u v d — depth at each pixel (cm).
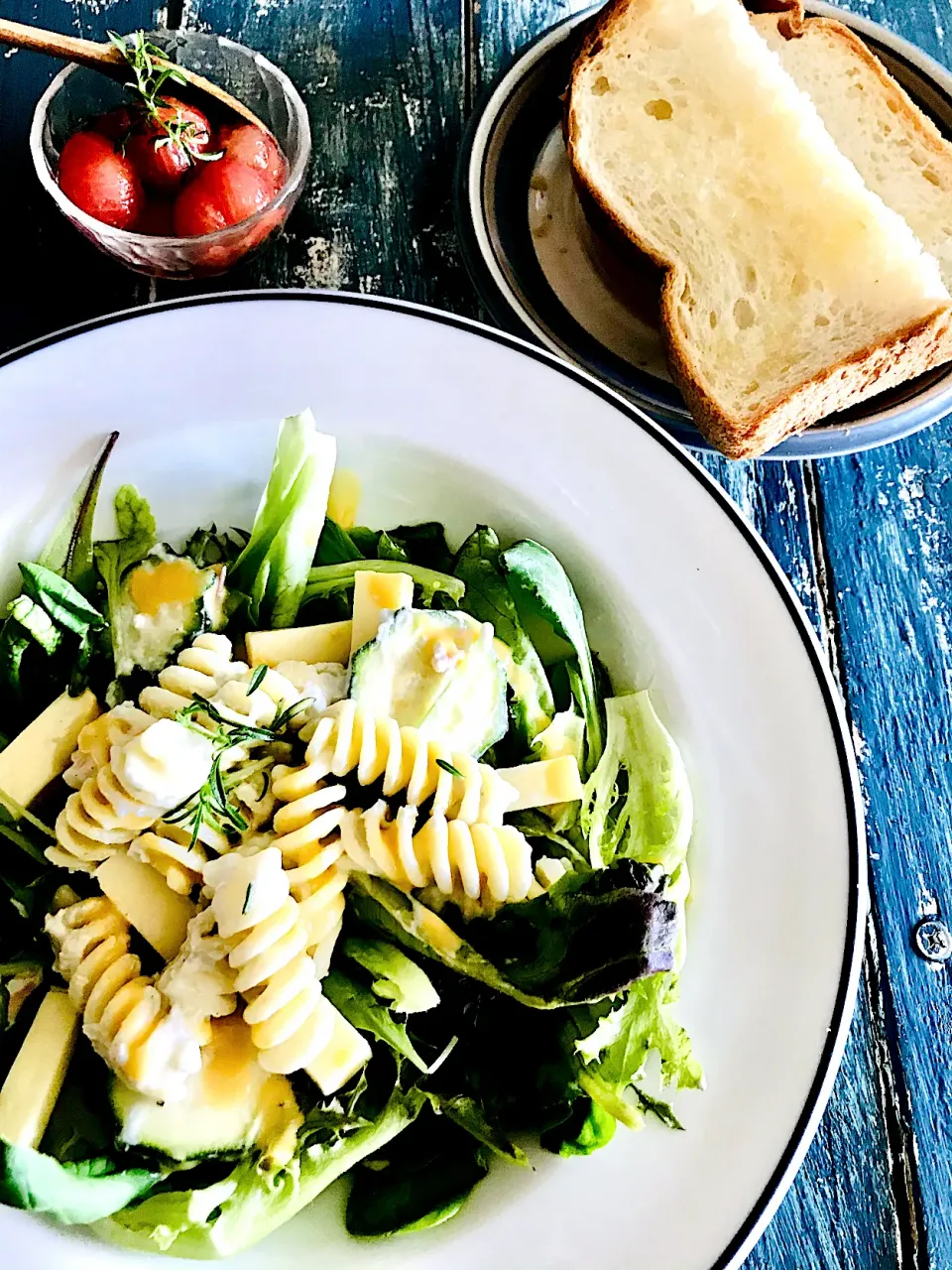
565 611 26
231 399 27
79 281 32
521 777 25
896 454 33
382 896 24
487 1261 22
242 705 24
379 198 33
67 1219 21
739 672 26
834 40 34
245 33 34
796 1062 23
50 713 25
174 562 26
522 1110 24
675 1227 22
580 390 27
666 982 24
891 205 33
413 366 27
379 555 28
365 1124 23
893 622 31
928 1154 27
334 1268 22
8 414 26
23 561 26
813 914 24
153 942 23
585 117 32
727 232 32
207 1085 22
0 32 28
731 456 30
